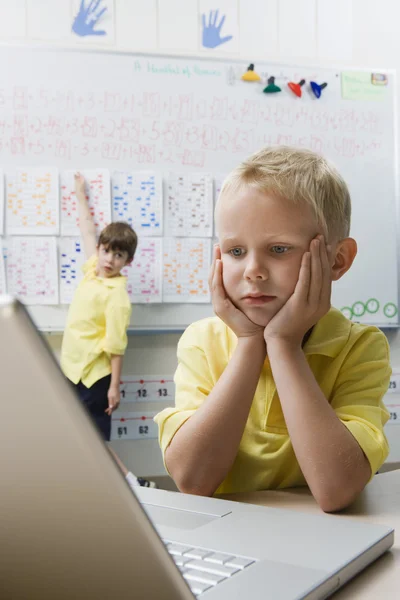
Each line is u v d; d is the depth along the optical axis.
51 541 0.31
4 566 0.33
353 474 0.69
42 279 2.21
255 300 0.79
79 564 0.32
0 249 2.18
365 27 2.41
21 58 2.20
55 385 0.26
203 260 2.29
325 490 0.68
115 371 2.13
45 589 0.33
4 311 0.24
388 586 0.44
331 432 0.71
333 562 0.44
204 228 2.29
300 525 0.52
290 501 0.73
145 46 2.29
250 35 2.35
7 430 0.28
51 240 2.21
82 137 2.23
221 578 0.40
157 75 2.26
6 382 0.26
